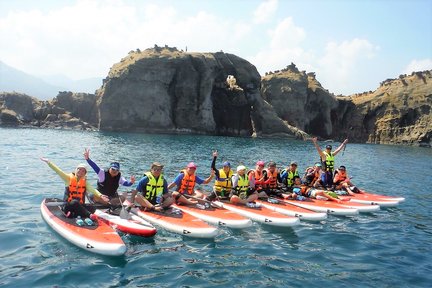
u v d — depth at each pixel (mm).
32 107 77062
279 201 14023
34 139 43500
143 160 27906
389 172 30719
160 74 70375
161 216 11164
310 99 89000
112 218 10562
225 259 8938
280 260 9078
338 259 9375
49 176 18797
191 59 73625
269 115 78625
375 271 8734
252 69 82000
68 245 9086
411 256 9867
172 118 72812
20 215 11352
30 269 7770
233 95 78438
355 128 93375
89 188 10812
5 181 16734
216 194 13734
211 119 74625
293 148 50844
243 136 78125
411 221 13734
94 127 75625
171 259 8727
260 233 11086
